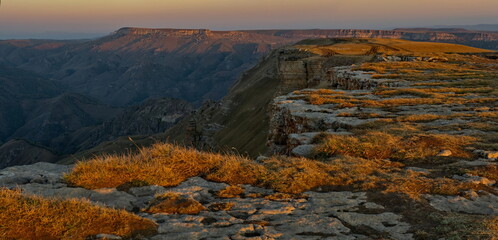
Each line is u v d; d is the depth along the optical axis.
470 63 61.09
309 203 8.59
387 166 11.56
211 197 9.05
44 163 11.44
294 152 14.01
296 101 24.88
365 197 8.79
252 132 99.69
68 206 6.94
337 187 9.66
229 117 159.12
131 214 7.09
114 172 9.72
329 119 19.02
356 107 22.50
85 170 9.73
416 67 48.12
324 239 6.57
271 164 11.20
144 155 11.22
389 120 18.55
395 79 37.31
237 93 171.50
